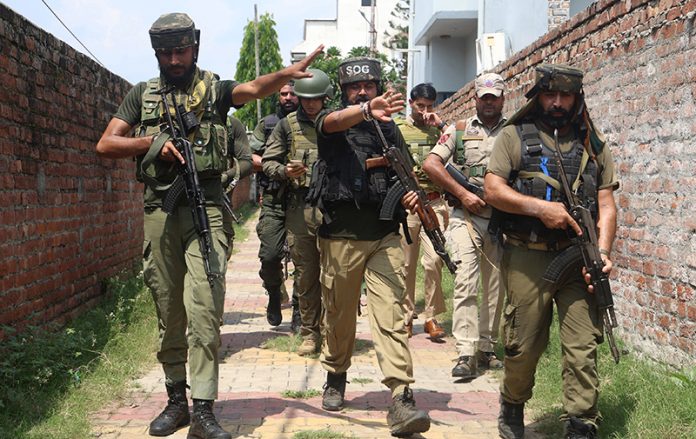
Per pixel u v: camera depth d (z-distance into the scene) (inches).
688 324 199.6
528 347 162.1
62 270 266.5
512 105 369.7
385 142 173.9
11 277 220.2
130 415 187.3
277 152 240.2
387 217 171.6
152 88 174.6
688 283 199.9
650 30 222.4
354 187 171.9
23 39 233.0
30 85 238.5
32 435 164.4
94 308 303.4
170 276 175.3
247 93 172.9
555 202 156.3
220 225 173.9
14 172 223.5
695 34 197.5
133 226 385.4
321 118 172.2
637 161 231.6
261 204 285.7
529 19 522.0
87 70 301.9
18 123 227.6
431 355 257.4
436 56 839.7
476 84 227.3
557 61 302.0
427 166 227.8
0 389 187.8
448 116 561.9
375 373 231.8
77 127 287.6
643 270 226.8
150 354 244.7
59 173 265.0
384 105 161.2
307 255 244.1
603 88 257.0
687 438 158.7
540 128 162.7
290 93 287.7
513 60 365.1
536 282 159.3
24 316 230.1
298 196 239.5
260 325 308.0
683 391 183.8
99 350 237.1
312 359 250.1
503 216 163.3
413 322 313.6
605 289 152.3
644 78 226.5
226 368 237.6
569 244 158.4
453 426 181.2
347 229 175.0
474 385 220.2
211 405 167.8
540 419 183.5
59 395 192.7
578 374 155.6
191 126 167.2
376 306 172.4
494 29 625.0
